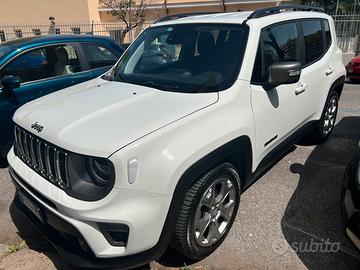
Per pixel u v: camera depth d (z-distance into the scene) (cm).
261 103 303
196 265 266
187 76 299
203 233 261
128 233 213
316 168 419
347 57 1218
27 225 320
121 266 220
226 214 282
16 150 282
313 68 403
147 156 215
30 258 276
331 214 326
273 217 323
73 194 215
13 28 2197
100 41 544
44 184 233
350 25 1211
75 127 231
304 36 393
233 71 288
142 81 313
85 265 223
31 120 259
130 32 2231
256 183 384
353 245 234
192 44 323
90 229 212
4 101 422
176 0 2322
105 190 210
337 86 481
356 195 238
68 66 496
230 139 260
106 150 208
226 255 275
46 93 464
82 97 287
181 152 226
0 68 432
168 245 256
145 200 215
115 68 365
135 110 250
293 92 356
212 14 375
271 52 326
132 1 2223
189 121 241
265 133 315
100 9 2303
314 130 467
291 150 473
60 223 225
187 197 240
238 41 302
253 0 2255
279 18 349
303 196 357
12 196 373
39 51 469
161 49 340
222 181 268
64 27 2083
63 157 221
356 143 494
